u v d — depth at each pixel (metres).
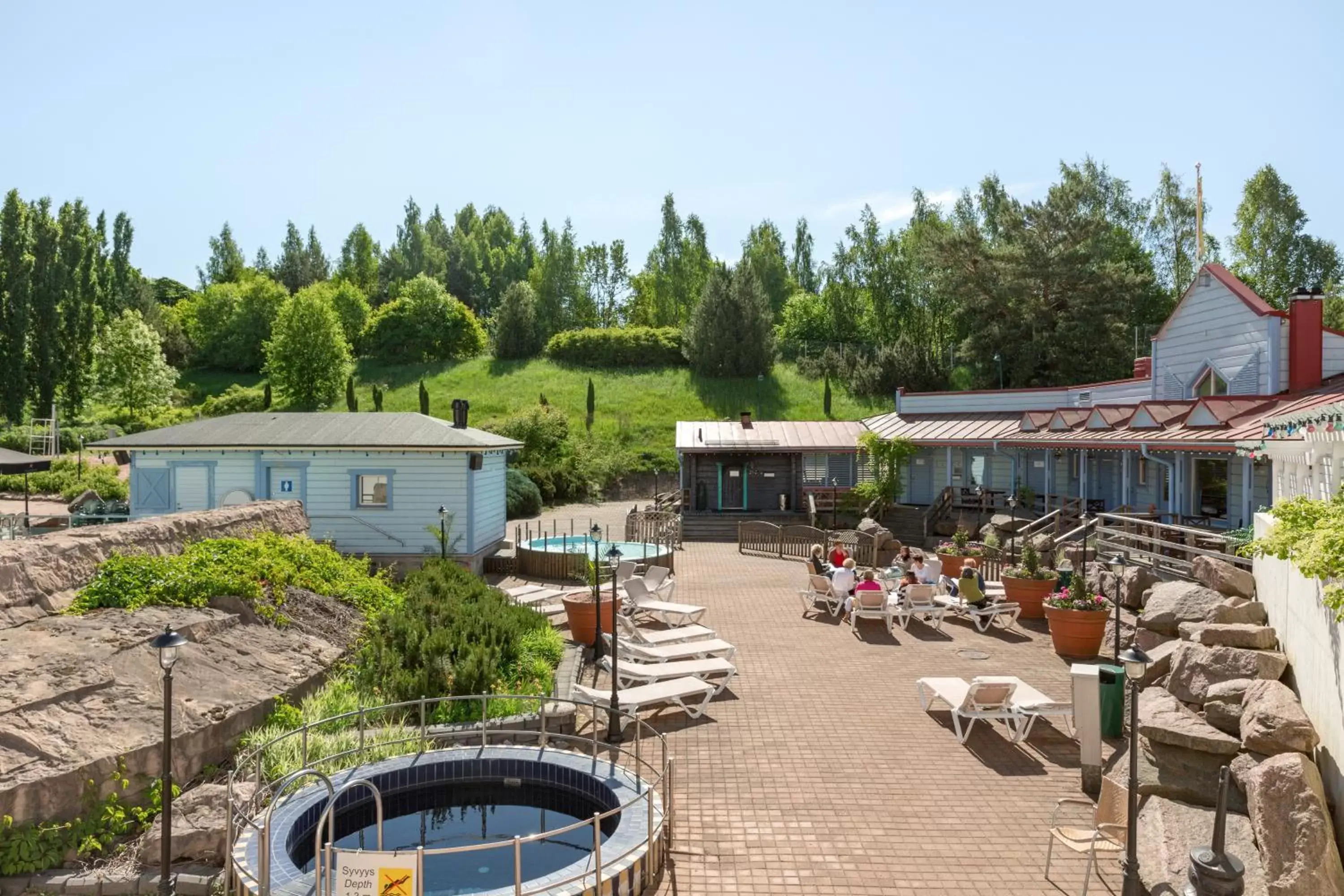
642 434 54.19
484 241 122.69
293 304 65.44
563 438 48.84
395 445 22.80
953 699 11.30
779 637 16.66
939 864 7.85
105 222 72.44
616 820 8.51
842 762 10.32
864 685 13.46
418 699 11.23
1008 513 29.16
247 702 10.03
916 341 64.38
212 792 8.48
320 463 23.56
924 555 20.39
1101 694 11.09
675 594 21.25
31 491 39.50
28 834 7.50
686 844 8.25
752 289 63.44
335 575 15.18
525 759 9.52
